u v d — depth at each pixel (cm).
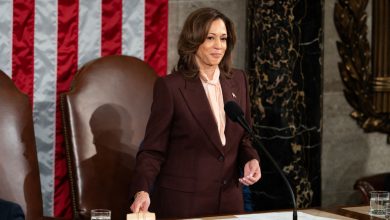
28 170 1207
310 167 1580
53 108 1400
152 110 1052
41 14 1383
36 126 1390
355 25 1697
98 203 1289
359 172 1756
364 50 1712
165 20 1495
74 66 1414
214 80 1060
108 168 1308
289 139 1545
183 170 1040
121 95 1344
